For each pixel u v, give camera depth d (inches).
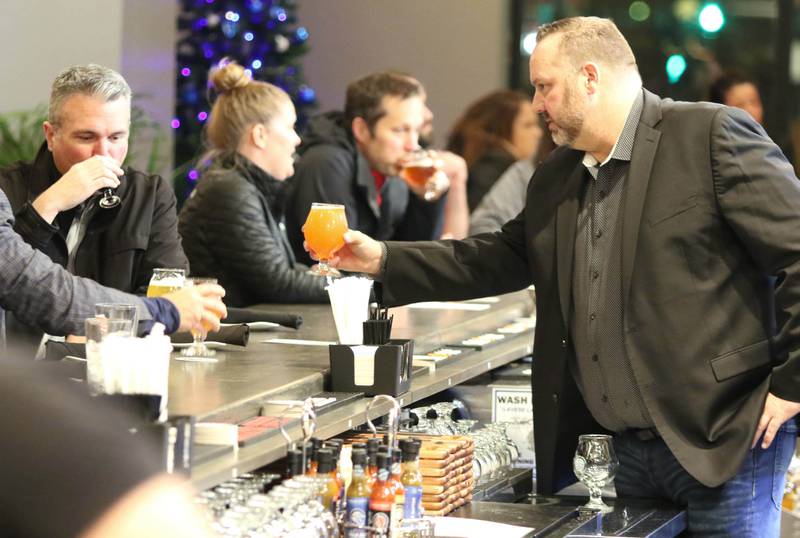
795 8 518.9
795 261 150.8
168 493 40.9
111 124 173.0
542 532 144.1
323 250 165.2
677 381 157.2
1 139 322.3
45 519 38.7
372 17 556.1
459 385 208.8
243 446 119.0
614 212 163.6
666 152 159.8
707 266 157.6
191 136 458.6
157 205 189.9
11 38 362.9
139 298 136.2
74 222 180.4
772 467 161.9
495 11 544.7
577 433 172.9
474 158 343.0
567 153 173.2
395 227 297.7
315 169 273.7
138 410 106.3
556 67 162.1
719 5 526.0
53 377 42.1
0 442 39.3
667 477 165.0
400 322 210.4
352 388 149.3
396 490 127.7
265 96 233.3
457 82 550.3
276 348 171.5
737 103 351.9
